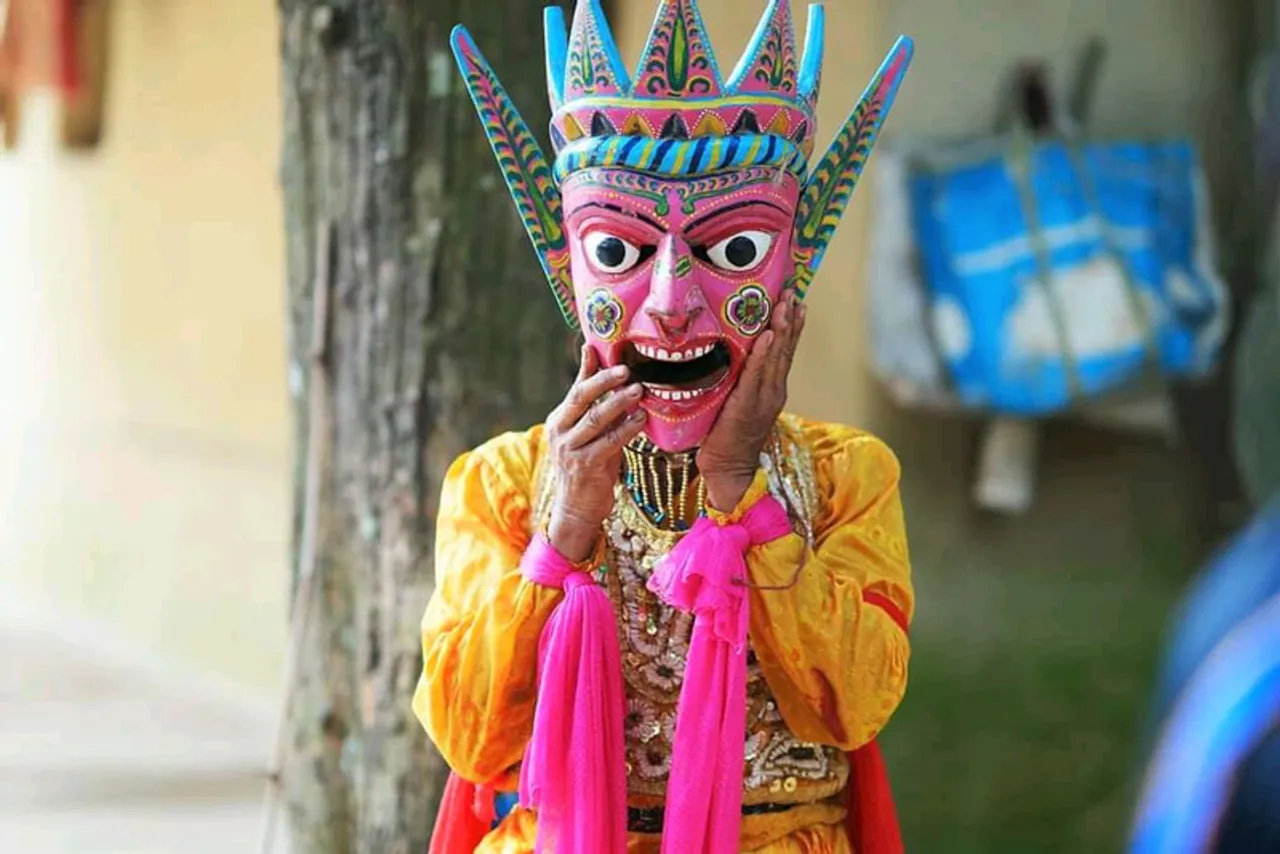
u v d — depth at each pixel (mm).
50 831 4820
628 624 2006
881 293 4043
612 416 1865
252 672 6504
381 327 2711
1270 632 1005
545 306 2762
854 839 2141
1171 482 4242
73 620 7832
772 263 1930
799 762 2041
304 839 2814
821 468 2090
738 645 1896
